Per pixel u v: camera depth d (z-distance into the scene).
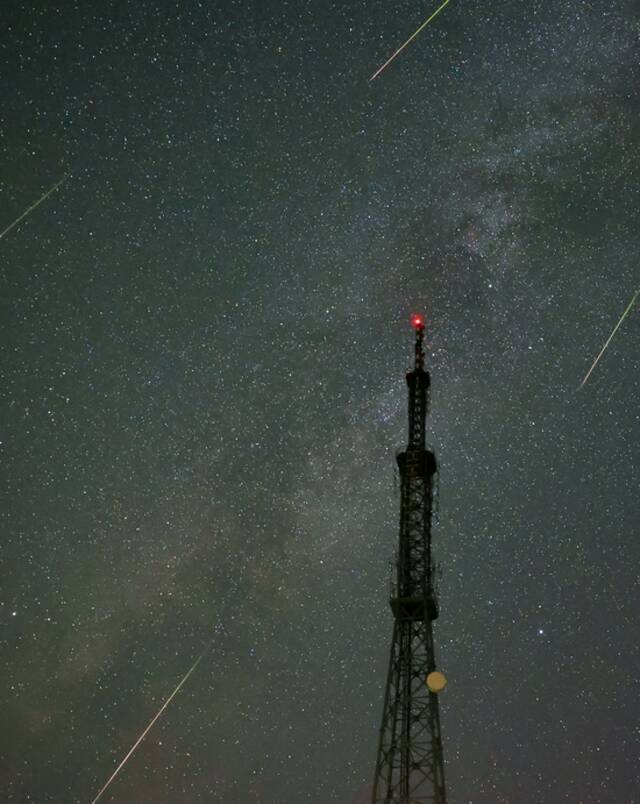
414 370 84.38
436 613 74.50
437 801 66.12
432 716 69.38
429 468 80.25
